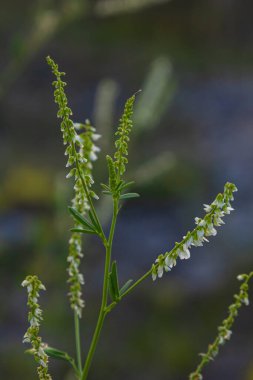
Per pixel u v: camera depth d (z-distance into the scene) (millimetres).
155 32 23703
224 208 1629
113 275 1688
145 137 14891
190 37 24031
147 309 9031
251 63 22234
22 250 9062
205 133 16344
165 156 4988
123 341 8312
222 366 8070
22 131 15789
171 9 25203
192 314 9008
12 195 11422
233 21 25000
